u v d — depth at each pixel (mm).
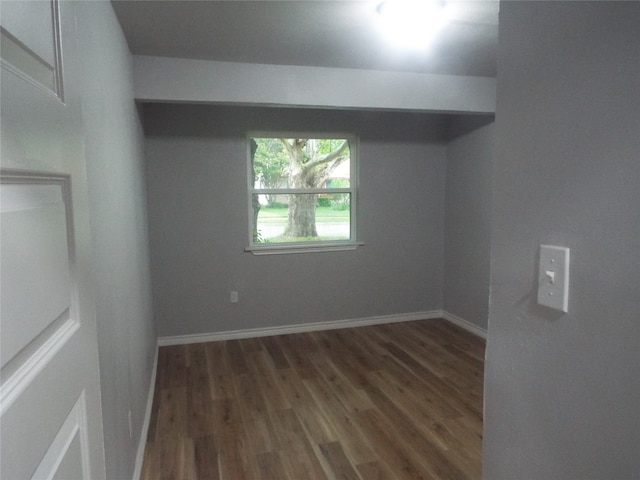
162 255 3760
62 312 659
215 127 3787
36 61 587
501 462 877
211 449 2230
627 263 602
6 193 477
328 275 4223
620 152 607
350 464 2096
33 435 518
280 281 4086
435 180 4457
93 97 1411
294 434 2367
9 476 454
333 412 2605
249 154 3945
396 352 3617
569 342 704
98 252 1374
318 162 4188
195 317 3887
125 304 1931
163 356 3553
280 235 4148
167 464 2109
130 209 2332
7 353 461
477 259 4023
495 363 882
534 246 771
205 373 3205
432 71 3203
